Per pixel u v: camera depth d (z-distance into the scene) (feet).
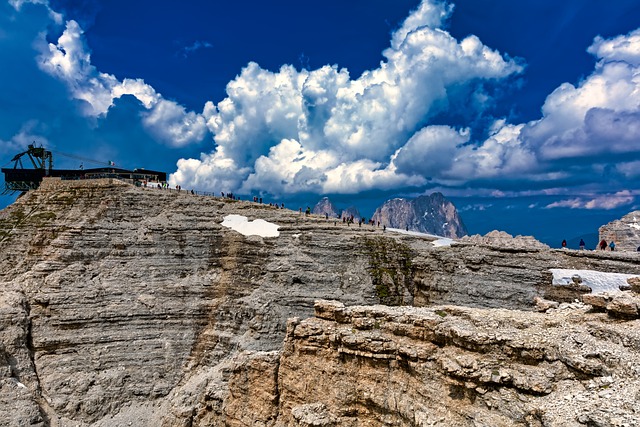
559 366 104.53
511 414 100.22
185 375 248.32
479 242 270.46
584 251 225.35
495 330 116.47
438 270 250.57
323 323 149.59
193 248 291.79
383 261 265.54
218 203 334.65
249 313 250.37
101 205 314.96
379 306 146.72
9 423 201.36
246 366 175.73
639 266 205.98
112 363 243.81
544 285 215.31
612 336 107.76
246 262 279.28
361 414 133.18
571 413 90.22
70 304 253.03
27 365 231.09
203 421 199.62
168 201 325.83
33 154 408.26
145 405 235.20
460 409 109.91
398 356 127.34
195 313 263.90
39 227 303.89
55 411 220.43
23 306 249.34
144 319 258.98
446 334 120.47
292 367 153.28
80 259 277.03
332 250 271.28
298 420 132.87
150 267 280.10
